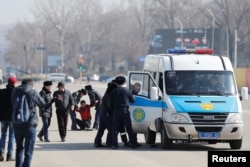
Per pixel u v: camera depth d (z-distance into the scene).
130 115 43.91
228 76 43.25
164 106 41.81
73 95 57.16
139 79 44.62
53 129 59.28
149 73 43.75
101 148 42.81
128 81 44.44
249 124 65.19
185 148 42.84
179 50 46.53
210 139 40.84
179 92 42.19
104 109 42.91
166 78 42.78
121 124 42.91
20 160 31.45
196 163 35.19
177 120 40.81
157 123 42.53
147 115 43.16
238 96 42.44
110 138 43.09
